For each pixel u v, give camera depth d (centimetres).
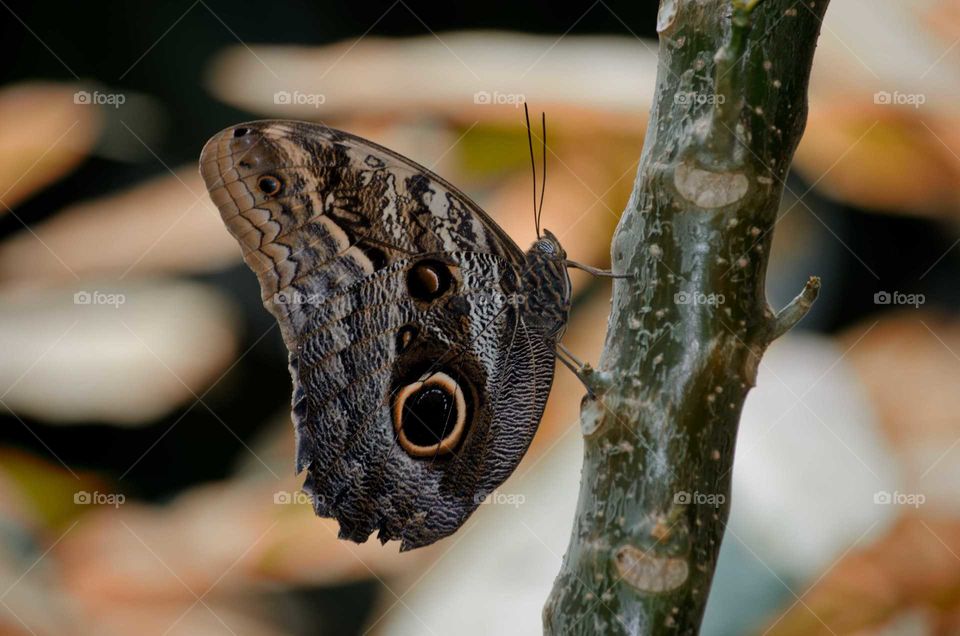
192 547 85
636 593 68
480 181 81
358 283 75
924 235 86
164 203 88
